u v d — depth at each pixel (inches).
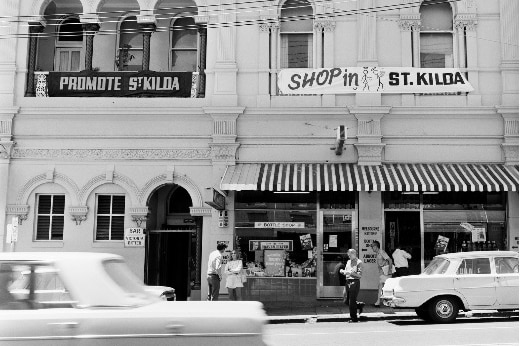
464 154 661.3
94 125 682.8
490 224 660.7
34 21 705.0
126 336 215.9
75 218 673.0
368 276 650.2
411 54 675.4
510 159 653.3
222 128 671.1
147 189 674.8
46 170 681.0
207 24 691.4
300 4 701.3
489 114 661.3
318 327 505.0
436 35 690.2
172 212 740.0
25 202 676.7
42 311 219.9
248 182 612.4
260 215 670.5
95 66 726.5
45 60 730.8
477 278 504.7
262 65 682.2
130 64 732.0
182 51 730.2
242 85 680.4
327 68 672.4
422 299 502.0
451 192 665.0
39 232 680.4
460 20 677.9
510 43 669.3
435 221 663.1
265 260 665.0
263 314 230.8
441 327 476.7
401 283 506.0
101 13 696.4
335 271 661.3
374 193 661.9
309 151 669.3
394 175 629.9
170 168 674.8
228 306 232.2
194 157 676.1
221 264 590.2
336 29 684.1
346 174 635.5
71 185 677.3
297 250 666.8
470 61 671.8
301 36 698.2
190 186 672.4
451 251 657.6
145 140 680.4
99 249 669.9
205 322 220.2
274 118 674.2
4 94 685.3
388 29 681.6
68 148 681.6
